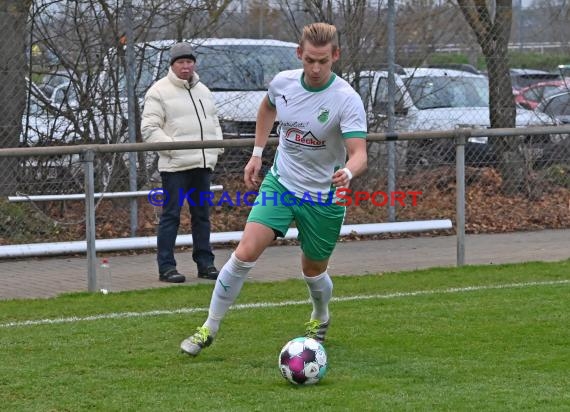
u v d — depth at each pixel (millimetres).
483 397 13312
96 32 29625
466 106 34625
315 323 16719
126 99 29844
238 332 17781
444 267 25156
